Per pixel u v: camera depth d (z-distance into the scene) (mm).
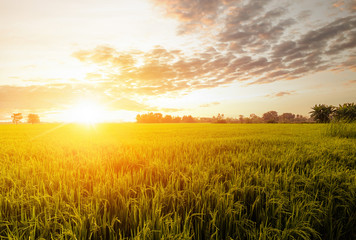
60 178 3795
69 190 3271
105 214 2449
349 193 3100
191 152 6691
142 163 5324
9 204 2744
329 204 2797
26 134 19281
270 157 5891
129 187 3297
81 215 2502
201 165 4660
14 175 3904
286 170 4398
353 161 5383
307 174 4133
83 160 5586
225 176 4090
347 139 10164
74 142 10664
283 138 10961
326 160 5348
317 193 3105
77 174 4340
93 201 2916
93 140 12000
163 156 6012
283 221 2629
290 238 2166
